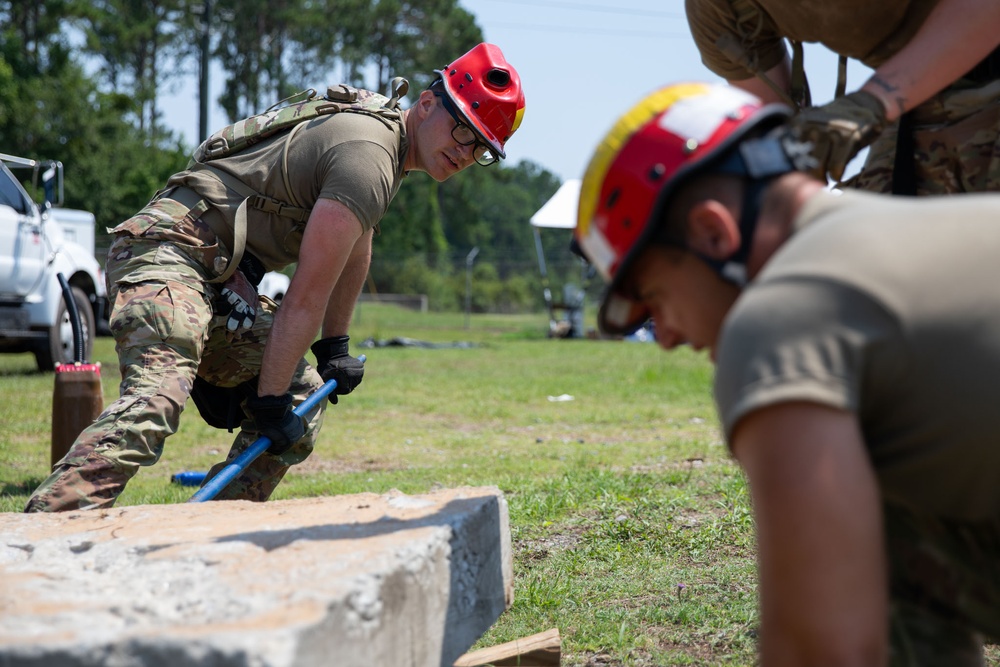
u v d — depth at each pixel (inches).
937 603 63.2
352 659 67.2
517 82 134.3
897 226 50.1
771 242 52.9
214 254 129.7
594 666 107.5
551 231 3093.0
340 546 81.0
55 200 395.2
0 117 1465.3
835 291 48.0
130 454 115.9
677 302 55.7
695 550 148.0
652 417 341.4
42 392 361.7
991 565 58.5
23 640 60.1
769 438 46.9
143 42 2230.6
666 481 199.5
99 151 1558.8
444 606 85.0
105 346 576.4
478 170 2583.7
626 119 57.2
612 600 128.5
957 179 98.9
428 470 234.1
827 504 45.6
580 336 911.0
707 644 112.8
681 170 52.8
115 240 131.7
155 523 95.0
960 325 48.1
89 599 72.1
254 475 142.3
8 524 97.3
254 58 2258.9
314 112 130.6
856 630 45.6
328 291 124.0
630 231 55.3
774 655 47.1
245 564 77.9
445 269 1589.6
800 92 107.5
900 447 51.1
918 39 86.7
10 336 374.9
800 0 96.7
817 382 46.4
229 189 130.8
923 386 48.8
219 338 135.6
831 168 82.4
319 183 128.0
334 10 2256.4
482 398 393.1
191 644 57.8
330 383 139.9
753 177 53.3
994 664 103.4
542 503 177.0
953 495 53.9
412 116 134.0
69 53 1595.7
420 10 2333.9
